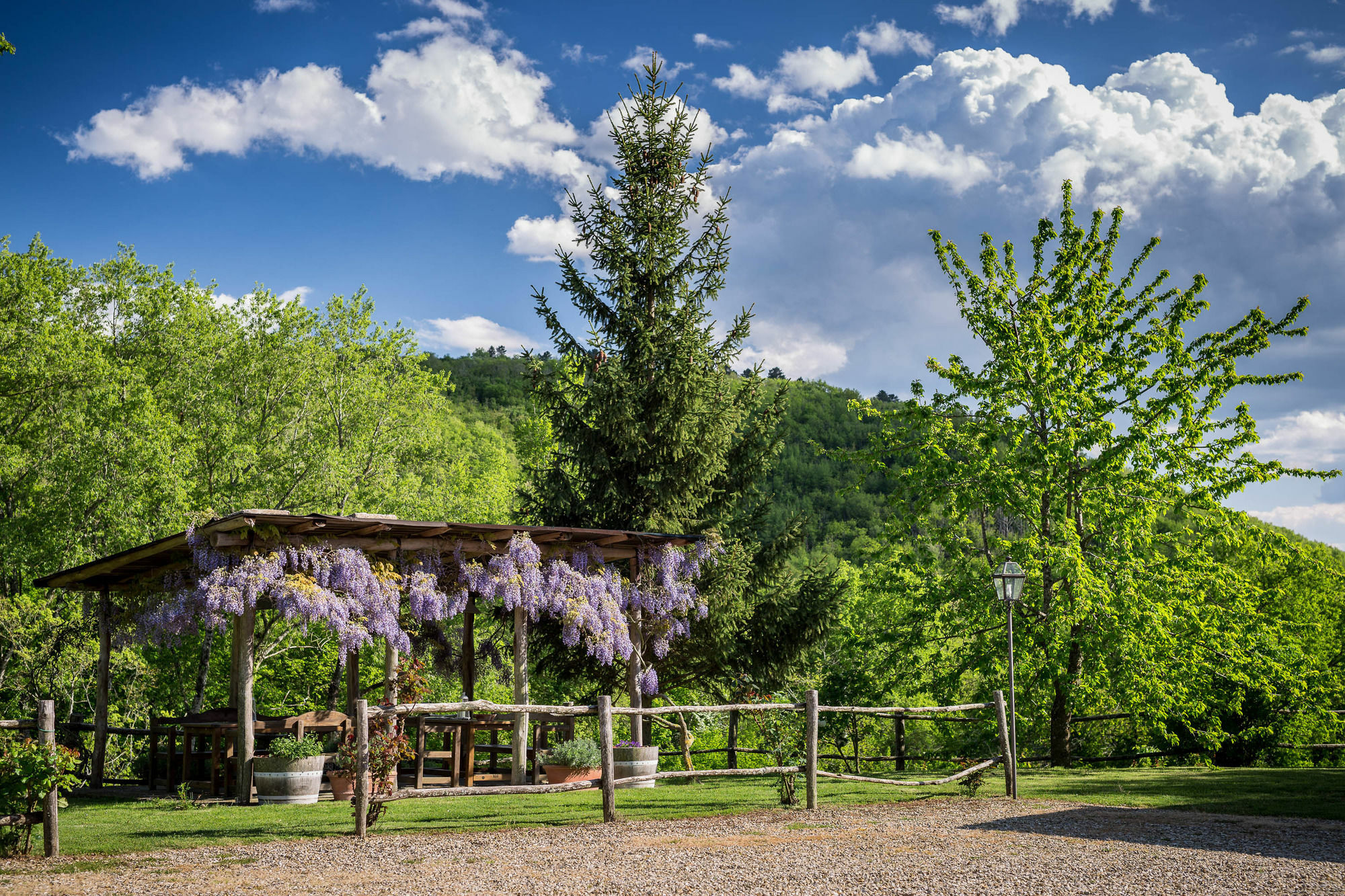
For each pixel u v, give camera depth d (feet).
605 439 56.70
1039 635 54.03
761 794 35.83
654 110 60.44
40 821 23.13
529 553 41.98
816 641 58.95
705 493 57.82
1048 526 57.26
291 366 97.19
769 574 58.23
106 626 44.14
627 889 18.97
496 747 45.75
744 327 60.08
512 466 152.87
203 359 93.50
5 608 67.56
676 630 48.91
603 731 28.53
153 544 37.42
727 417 56.85
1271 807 30.94
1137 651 51.39
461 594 41.93
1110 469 54.39
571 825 27.53
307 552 37.14
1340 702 64.64
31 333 82.94
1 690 73.26
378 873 20.48
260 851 23.12
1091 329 57.93
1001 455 61.67
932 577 60.64
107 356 91.56
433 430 110.11
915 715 39.37
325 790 37.11
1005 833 25.73
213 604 34.09
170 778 39.75
